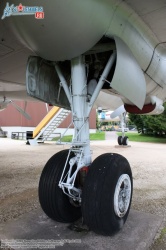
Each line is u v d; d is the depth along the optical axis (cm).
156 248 189
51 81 267
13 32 211
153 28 236
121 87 207
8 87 554
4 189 351
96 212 188
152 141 1423
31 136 1541
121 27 208
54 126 1249
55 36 193
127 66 212
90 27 192
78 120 229
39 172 473
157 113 390
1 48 290
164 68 304
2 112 1873
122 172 208
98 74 261
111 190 192
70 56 217
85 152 226
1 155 738
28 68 233
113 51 229
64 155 237
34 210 261
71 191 220
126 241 191
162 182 397
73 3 173
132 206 277
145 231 207
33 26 187
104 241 191
